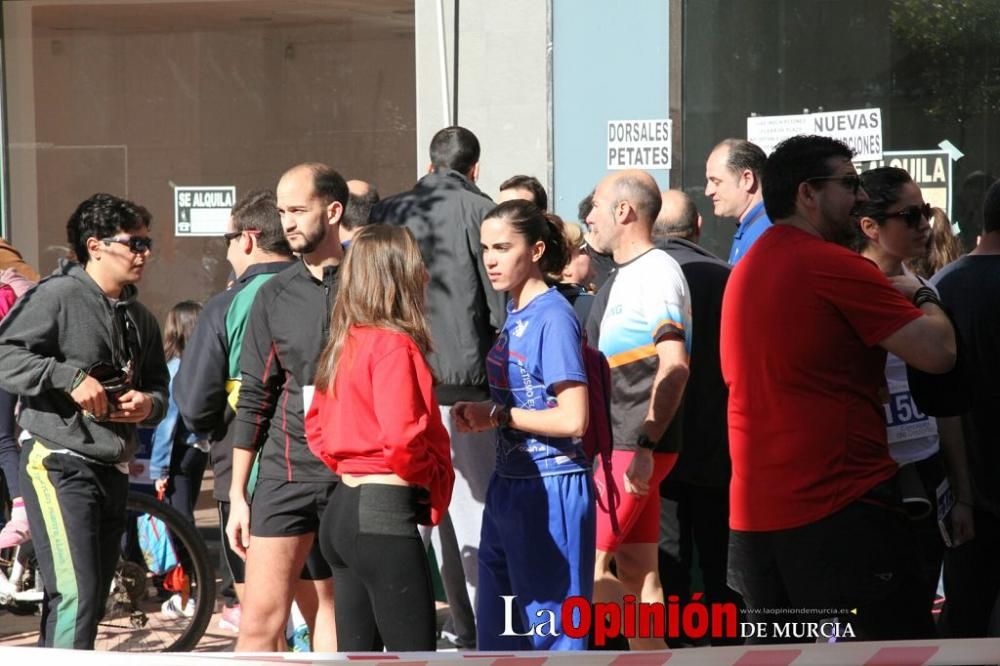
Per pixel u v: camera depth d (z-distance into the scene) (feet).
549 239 18.92
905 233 16.98
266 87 40.91
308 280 19.61
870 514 15.16
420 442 16.63
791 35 34.17
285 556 19.69
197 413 21.21
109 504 20.45
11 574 26.86
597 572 21.01
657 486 21.49
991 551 19.29
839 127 31.86
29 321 19.60
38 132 43.21
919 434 18.10
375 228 17.28
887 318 14.85
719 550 22.89
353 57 39.45
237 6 40.86
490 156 35.96
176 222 42.70
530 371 18.12
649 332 20.49
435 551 25.40
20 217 43.39
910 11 33.30
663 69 34.55
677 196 24.21
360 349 16.85
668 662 14.93
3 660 13.96
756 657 14.78
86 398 19.34
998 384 18.78
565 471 18.22
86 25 42.70
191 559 25.98
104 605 20.83
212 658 14.57
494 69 35.83
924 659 14.71
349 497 17.08
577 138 35.29
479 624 19.33
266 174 41.32
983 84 32.76
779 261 15.43
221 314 21.29
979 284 18.90
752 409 15.67
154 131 42.57
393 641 16.81
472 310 23.48
